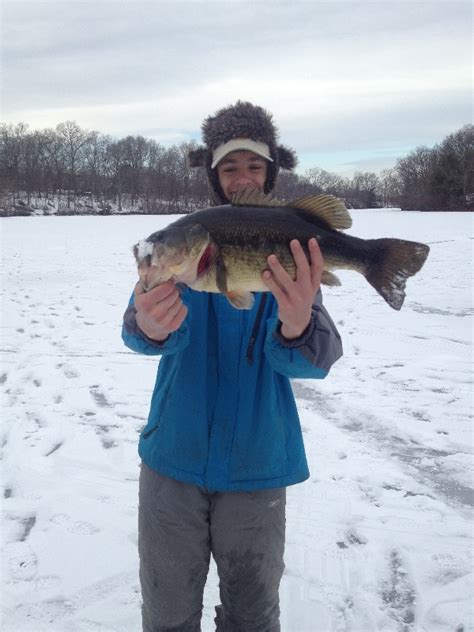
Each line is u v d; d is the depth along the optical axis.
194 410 1.13
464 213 27.20
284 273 0.94
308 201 1.08
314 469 2.14
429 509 1.89
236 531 1.12
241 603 1.15
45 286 5.99
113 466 2.19
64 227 17.02
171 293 0.96
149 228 16.39
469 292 5.32
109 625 1.44
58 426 2.53
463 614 1.46
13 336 3.97
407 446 2.31
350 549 1.70
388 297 1.11
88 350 3.66
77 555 1.68
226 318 1.14
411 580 1.57
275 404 1.15
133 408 2.74
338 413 2.64
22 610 1.48
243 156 1.27
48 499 1.96
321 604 1.49
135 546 1.73
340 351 1.12
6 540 1.74
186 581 1.14
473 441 2.35
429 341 3.75
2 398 2.85
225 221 1.01
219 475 1.11
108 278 6.57
